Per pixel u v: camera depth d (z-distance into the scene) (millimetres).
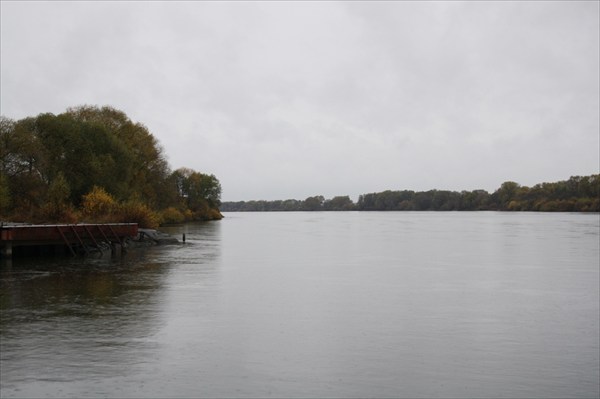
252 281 30766
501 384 14016
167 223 115500
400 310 22859
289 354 16219
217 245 58406
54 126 65375
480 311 22812
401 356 16234
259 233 85500
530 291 27953
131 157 75500
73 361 15023
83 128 69250
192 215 142000
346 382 13953
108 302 23469
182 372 14375
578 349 17203
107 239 46750
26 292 25766
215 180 155000
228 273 34156
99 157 68750
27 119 66938
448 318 21406
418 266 39188
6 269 34531
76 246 45375
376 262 41844
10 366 14516
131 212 60781
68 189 59188
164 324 19578
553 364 15672
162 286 28266
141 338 17562
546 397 13203
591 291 28000
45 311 21391
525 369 15188
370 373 14672
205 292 26609
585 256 46688
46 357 15336
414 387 13703
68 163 66188
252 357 15844
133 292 26156
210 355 15938
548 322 20859
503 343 17828
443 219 172000
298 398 12836
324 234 84000
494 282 31109
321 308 23094
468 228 103750
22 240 40219
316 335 18500
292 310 22578
